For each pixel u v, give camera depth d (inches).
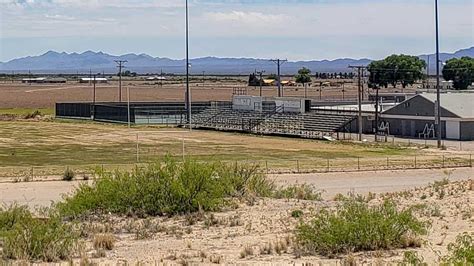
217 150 3043.8
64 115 5157.5
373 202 1413.6
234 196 1418.6
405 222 906.1
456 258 679.1
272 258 839.7
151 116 4628.4
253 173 1545.3
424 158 2682.1
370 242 877.2
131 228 1098.7
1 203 1558.8
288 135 3828.7
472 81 6422.2
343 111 4143.7
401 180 2096.5
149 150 3031.5
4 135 3718.0
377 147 3159.5
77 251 890.7
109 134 3826.3
